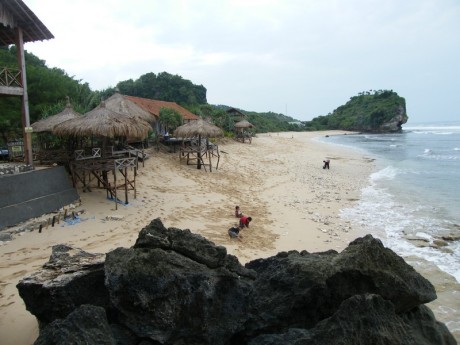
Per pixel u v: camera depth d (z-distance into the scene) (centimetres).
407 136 9988
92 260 791
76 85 3672
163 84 8338
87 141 2531
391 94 14188
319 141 7850
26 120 1805
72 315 591
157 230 770
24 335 771
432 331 692
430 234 1619
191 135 2944
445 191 2564
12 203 1451
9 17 1723
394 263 730
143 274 664
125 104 2828
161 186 2314
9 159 2120
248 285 732
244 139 5794
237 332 706
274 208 2038
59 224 1488
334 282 705
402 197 2373
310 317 721
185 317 659
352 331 605
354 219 1856
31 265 1116
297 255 866
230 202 2119
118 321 688
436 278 1176
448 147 6209
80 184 2058
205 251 747
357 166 3894
